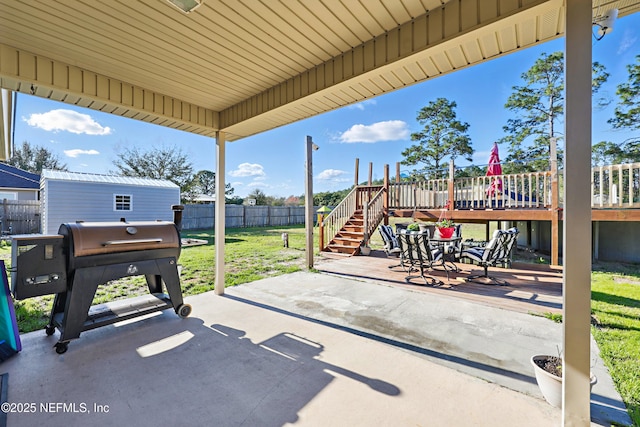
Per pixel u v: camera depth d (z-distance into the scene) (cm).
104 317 305
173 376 235
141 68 313
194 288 493
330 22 240
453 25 220
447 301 421
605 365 248
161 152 2089
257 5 217
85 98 328
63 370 242
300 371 242
